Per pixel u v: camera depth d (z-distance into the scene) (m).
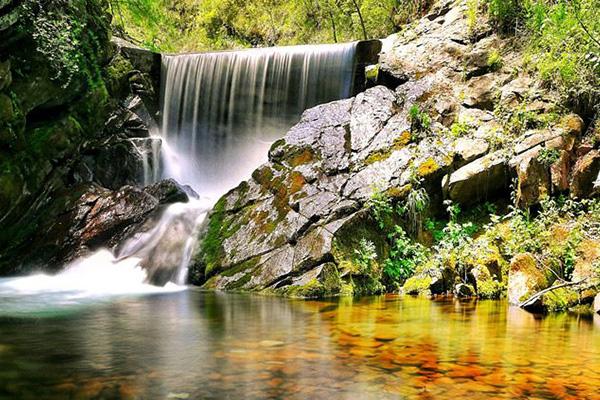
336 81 12.68
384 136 9.20
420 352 4.27
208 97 14.10
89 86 11.20
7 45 9.04
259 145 13.58
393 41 12.21
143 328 5.11
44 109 10.38
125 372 3.71
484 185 8.28
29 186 9.85
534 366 3.91
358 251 7.68
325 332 4.96
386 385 3.48
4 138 9.06
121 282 8.50
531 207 7.98
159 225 9.34
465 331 5.04
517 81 9.51
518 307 6.36
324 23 21.80
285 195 8.70
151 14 21.31
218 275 8.09
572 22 8.82
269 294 7.31
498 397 3.28
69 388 3.38
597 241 6.97
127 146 12.20
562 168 7.98
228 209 9.03
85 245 9.27
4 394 3.26
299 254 7.67
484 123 9.05
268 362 3.97
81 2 11.03
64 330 5.00
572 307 6.25
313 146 9.32
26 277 8.95
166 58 14.51
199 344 4.48
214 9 25.25
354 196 8.32
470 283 7.32
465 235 7.93
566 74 8.77
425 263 7.84
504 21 10.70
